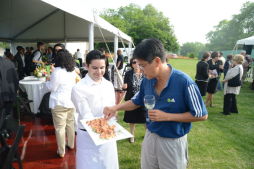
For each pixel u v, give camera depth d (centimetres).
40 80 491
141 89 181
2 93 223
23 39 1192
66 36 1156
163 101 149
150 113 146
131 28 4191
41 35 1137
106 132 164
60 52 288
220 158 335
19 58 763
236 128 472
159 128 155
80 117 185
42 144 357
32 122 451
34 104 471
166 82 146
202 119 144
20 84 468
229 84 554
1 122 207
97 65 178
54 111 291
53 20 930
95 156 184
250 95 853
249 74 1229
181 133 154
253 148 373
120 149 349
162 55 137
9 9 736
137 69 353
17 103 433
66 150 337
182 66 2480
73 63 294
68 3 366
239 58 541
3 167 170
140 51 134
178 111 147
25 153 327
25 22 934
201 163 318
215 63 680
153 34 4178
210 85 628
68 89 288
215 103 697
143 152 177
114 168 198
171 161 158
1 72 221
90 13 486
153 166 171
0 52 1248
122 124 467
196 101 139
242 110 626
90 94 182
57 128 303
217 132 445
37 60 651
